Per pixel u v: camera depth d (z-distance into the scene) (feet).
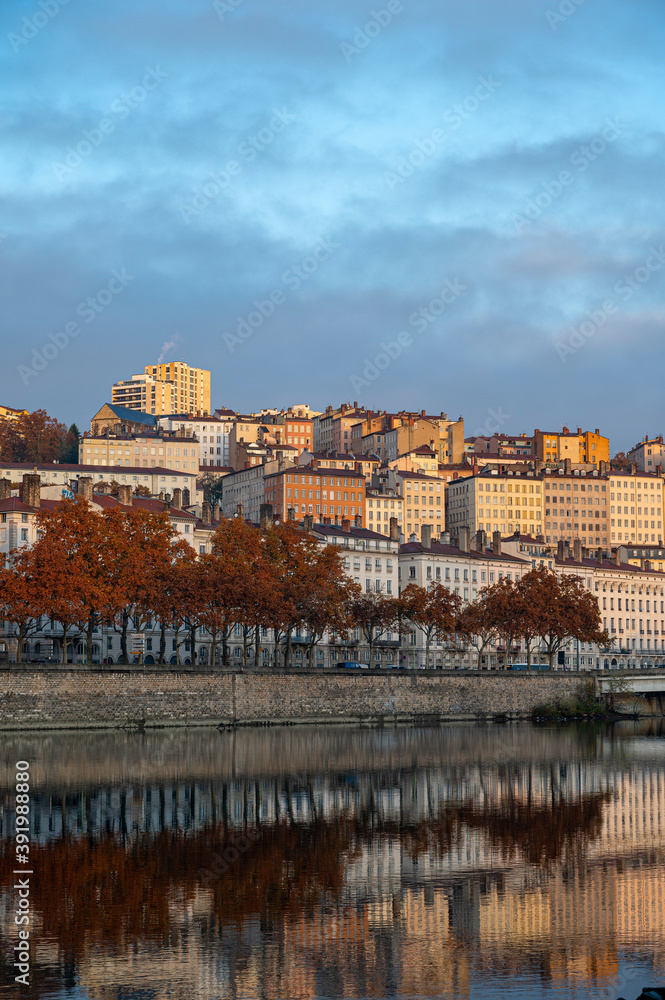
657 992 200.03
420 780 438.81
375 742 589.32
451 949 226.58
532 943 229.86
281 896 260.42
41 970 214.07
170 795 392.47
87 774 437.58
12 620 618.03
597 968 216.54
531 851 307.58
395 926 239.50
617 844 316.81
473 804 382.83
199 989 206.08
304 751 532.32
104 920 241.96
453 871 284.61
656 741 620.90
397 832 332.60
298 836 325.42
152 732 618.03
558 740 623.36
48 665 599.57
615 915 247.50
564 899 260.21
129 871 282.15
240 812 362.12
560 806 380.17
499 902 257.14
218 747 541.34
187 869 284.82
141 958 220.43
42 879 273.75
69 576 614.34
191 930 236.22
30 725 592.60
